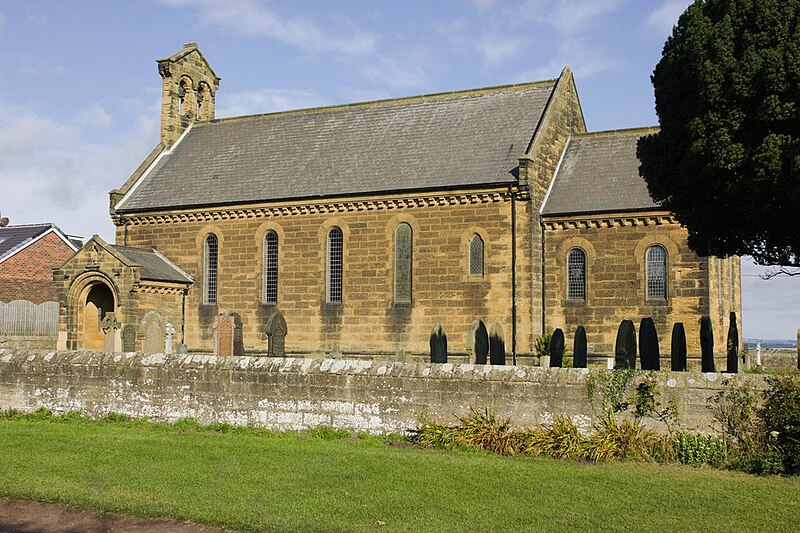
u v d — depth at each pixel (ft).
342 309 139.13
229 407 71.87
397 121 153.79
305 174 149.07
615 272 124.77
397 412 65.92
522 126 140.26
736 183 75.05
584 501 46.47
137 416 75.56
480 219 130.11
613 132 141.08
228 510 45.03
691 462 55.98
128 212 159.22
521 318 126.11
